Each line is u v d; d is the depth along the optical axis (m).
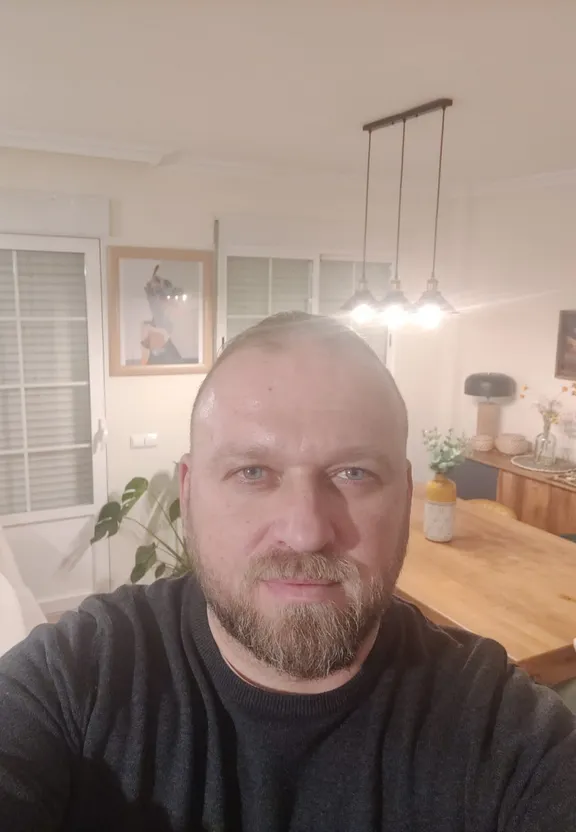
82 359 3.35
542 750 0.69
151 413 3.54
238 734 0.73
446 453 2.48
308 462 0.65
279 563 0.64
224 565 0.66
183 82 2.11
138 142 2.99
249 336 0.72
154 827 0.70
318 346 0.70
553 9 1.53
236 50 1.82
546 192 3.71
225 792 0.71
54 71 2.02
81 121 2.64
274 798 0.71
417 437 4.48
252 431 0.65
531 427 3.97
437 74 2.00
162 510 3.64
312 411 0.65
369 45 1.76
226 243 3.55
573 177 3.52
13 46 1.81
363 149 3.10
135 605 0.85
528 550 2.43
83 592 3.52
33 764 0.66
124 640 0.79
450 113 2.43
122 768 0.70
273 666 0.65
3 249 3.06
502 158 3.25
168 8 1.55
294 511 0.64
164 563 3.43
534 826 0.63
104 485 3.47
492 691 0.77
